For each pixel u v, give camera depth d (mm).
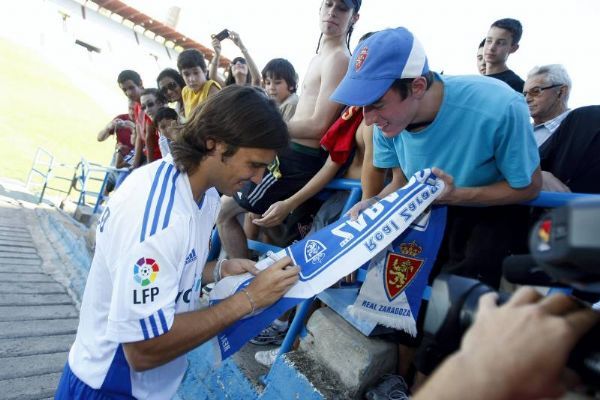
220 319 1181
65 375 1293
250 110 1130
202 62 4000
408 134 1582
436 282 703
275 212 2096
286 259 1354
